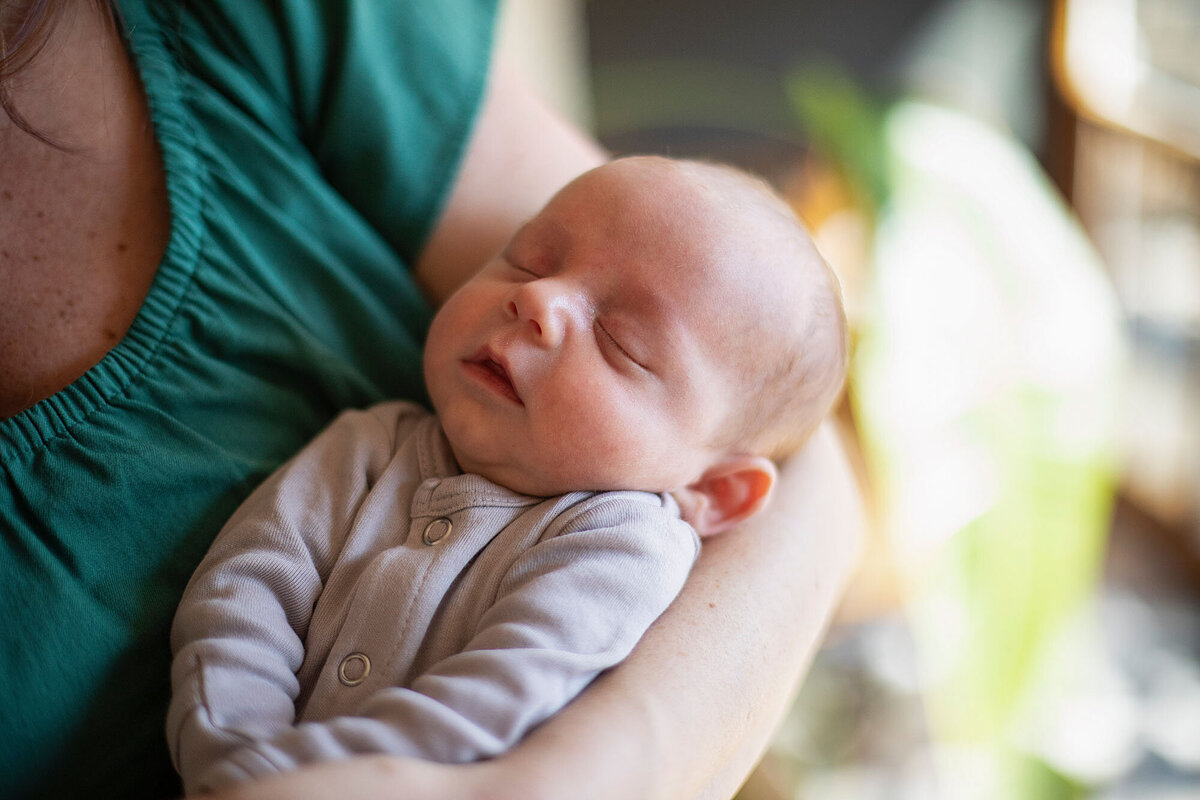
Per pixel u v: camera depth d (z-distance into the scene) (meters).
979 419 1.37
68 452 0.68
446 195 0.88
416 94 0.86
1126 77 1.94
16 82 0.71
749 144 2.40
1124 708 1.72
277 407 0.79
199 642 0.64
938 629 1.40
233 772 0.54
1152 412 2.06
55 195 0.72
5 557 0.65
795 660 0.74
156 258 0.75
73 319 0.72
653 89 2.40
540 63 2.24
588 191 0.81
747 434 0.83
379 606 0.69
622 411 0.75
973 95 2.34
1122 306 2.07
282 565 0.69
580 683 0.62
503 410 0.75
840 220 1.91
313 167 0.85
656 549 0.71
